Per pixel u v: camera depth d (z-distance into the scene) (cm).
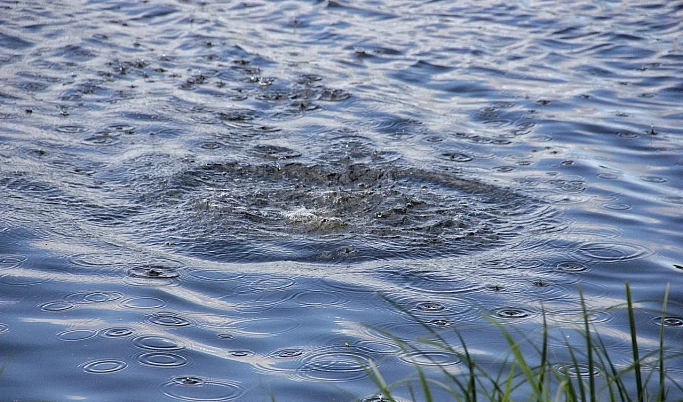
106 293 646
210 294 651
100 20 1502
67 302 630
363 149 979
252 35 1441
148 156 936
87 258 703
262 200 841
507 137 1032
